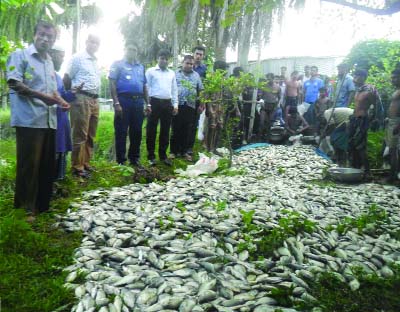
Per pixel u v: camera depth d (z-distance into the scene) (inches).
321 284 132.5
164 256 141.6
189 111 321.4
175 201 198.1
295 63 803.4
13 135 505.0
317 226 172.1
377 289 132.3
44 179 181.3
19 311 113.0
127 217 176.4
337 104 425.1
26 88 161.8
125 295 117.8
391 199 237.3
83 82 224.8
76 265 136.1
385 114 421.7
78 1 368.2
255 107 444.8
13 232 152.4
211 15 433.4
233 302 116.0
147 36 547.5
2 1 97.0
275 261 144.9
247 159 357.1
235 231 162.6
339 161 356.5
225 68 360.8
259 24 454.3
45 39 166.9
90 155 259.0
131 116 273.6
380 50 466.9
